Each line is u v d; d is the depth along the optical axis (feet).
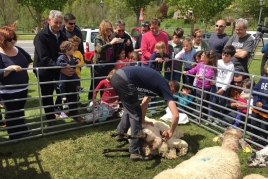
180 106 21.52
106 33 19.52
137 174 13.17
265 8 100.12
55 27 16.40
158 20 20.47
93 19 128.77
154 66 19.80
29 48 68.49
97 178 12.83
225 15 137.69
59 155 14.57
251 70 41.75
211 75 18.58
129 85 12.92
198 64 18.26
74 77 17.72
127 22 125.59
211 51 18.60
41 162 13.89
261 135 16.14
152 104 21.48
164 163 14.11
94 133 17.20
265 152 13.46
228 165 10.15
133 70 13.01
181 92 20.77
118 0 116.78
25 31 120.06
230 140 11.60
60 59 16.63
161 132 15.56
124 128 15.43
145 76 12.90
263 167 13.47
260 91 15.34
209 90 19.16
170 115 19.36
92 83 19.27
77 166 13.62
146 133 14.14
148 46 20.99
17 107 15.40
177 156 14.62
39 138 16.34
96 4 135.95
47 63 16.47
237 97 18.98
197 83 19.60
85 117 18.20
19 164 13.66
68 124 17.25
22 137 16.21
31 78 31.91
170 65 21.15
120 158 14.46
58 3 63.57
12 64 14.57
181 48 22.79
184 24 148.36
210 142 16.48
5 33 13.93
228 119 18.48
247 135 17.87
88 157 14.47
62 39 17.71
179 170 9.68
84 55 22.03
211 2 72.18
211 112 19.25
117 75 13.15
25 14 117.08
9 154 14.49
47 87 17.31
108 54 19.69
